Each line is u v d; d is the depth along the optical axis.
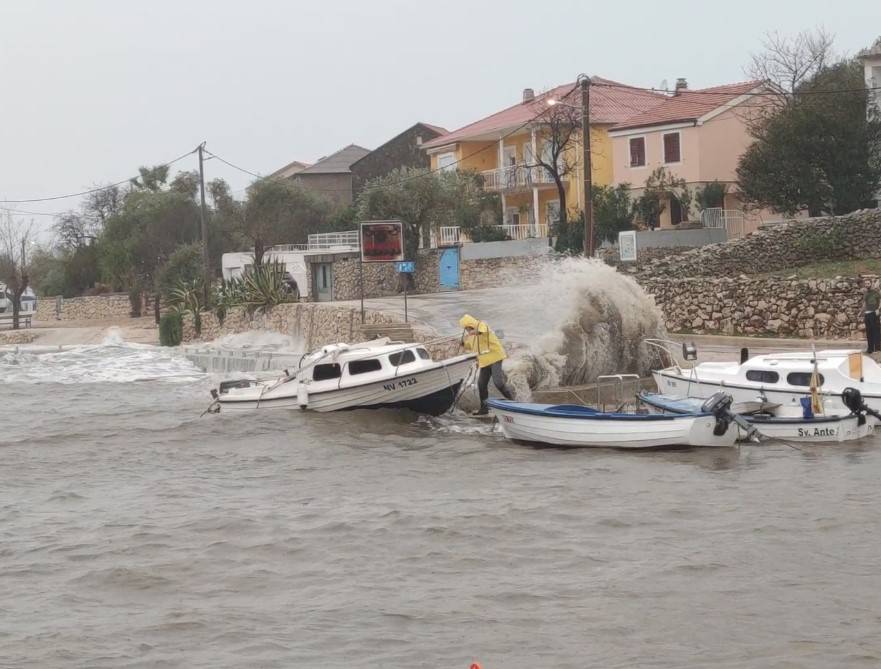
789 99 50.72
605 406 27.38
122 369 47.53
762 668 12.63
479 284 54.75
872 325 31.52
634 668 12.74
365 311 41.69
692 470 21.62
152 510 20.62
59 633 14.30
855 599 14.60
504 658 13.11
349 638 13.83
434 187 60.59
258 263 63.34
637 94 69.00
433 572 16.25
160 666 13.18
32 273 103.50
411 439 26.05
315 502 20.66
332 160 101.69
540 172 63.56
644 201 55.78
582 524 18.31
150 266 83.62
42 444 28.02
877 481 20.23
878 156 47.72
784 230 43.38
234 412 30.03
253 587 15.91
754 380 25.30
